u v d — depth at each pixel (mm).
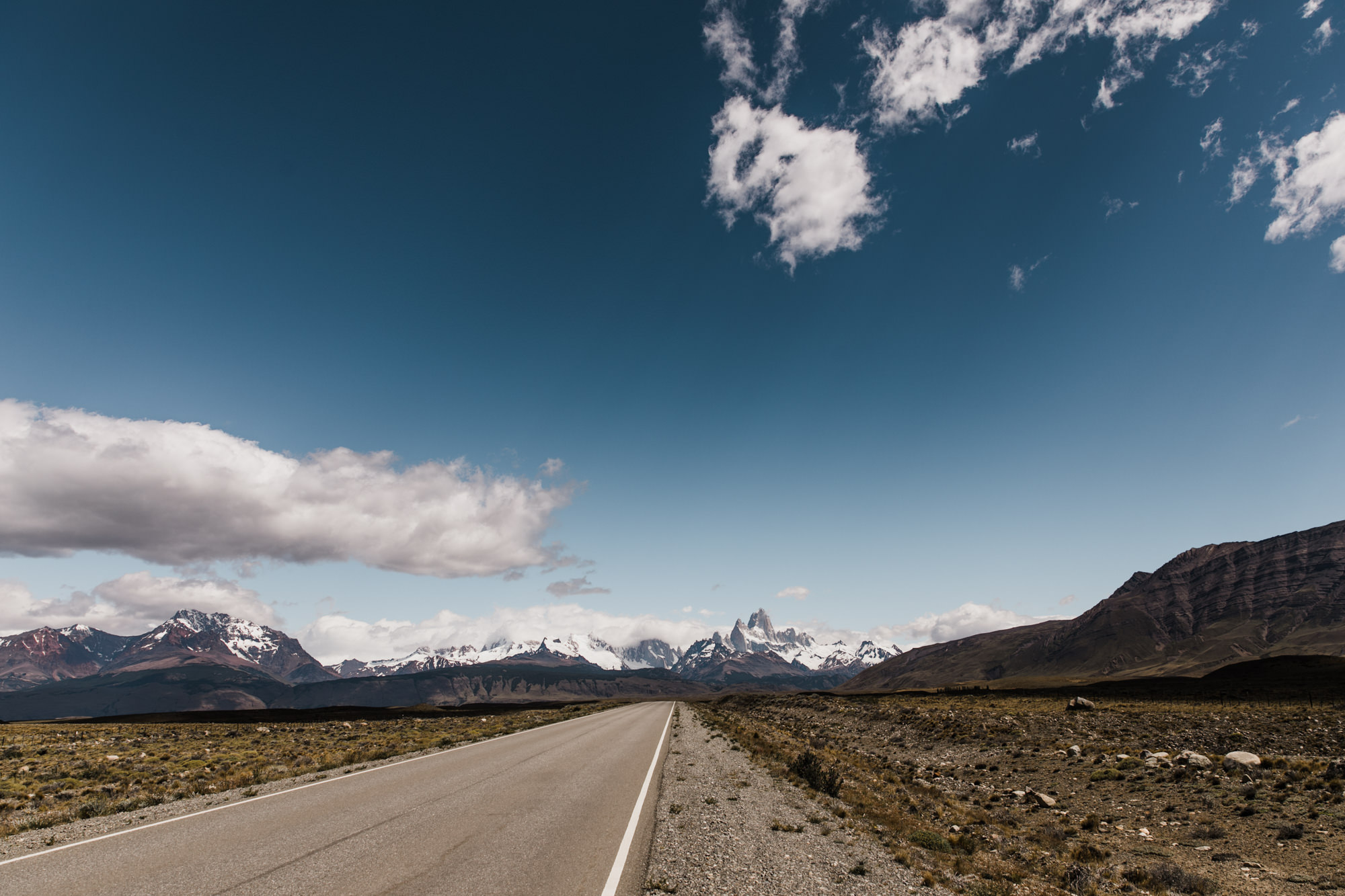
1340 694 47438
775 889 10094
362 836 12148
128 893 8688
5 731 48562
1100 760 29641
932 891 10656
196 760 27047
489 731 45031
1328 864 14883
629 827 13742
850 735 48812
